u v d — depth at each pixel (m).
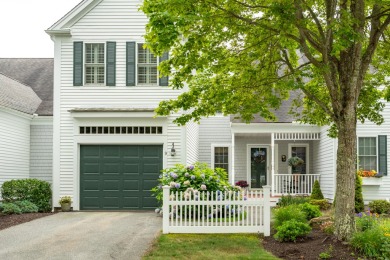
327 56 10.37
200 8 9.54
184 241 11.18
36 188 17.55
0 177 18.66
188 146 18.81
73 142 17.70
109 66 17.84
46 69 26.69
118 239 11.50
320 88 13.37
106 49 17.88
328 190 20.14
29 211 16.84
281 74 19.75
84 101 17.83
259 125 20.91
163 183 14.46
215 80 12.30
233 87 11.81
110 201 17.64
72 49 17.95
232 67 11.95
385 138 19.20
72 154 17.70
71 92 17.88
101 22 17.97
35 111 21.61
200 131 24.89
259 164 24.61
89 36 17.94
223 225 12.20
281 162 24.19
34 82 25.47
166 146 17.64
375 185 18.95
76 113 17.55
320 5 11.70
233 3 10.12
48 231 12.72
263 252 10.19
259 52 11.73
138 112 17.45
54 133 17.78
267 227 11.91
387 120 19.28
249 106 12.41
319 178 21.97
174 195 12.84
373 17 10.58
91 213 16.61
